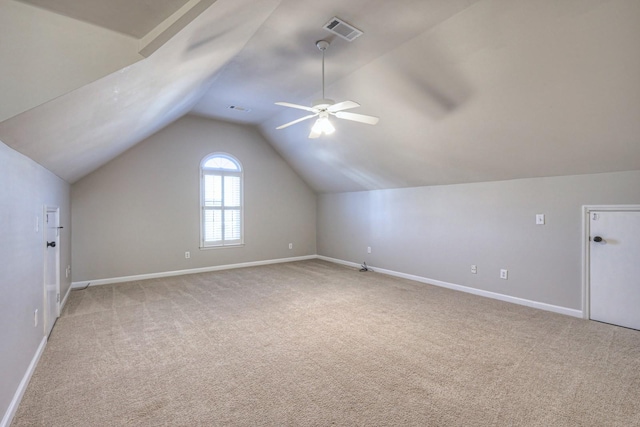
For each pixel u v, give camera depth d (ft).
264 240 21.43
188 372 7.29
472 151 12.10
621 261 9.95
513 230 12.58
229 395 6.40
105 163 15.33
